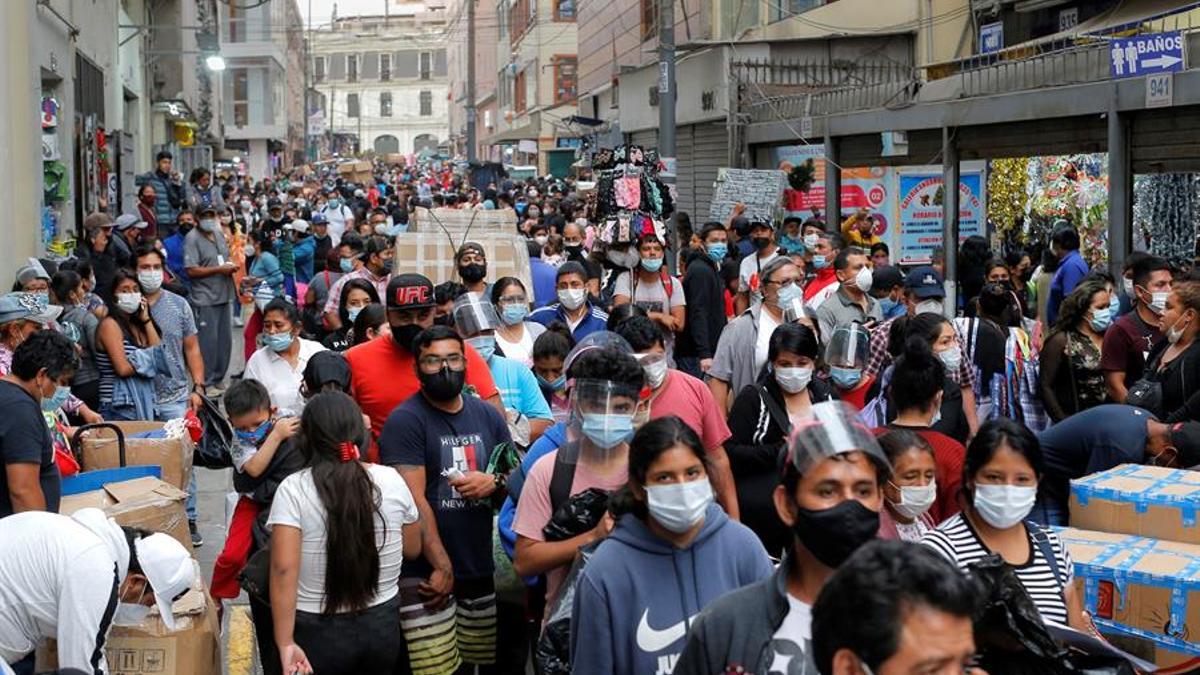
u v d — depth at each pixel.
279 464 6.69
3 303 8.72
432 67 137.50
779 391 6.84
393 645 5.88
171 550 5.54
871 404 7.70
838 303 10.47
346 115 138.62
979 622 3.72
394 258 12.56
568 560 5.32
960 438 7.40
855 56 25.69
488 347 7.95
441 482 6.50
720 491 6.59
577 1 54.06
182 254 16.62
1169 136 14.50
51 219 18.50
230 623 8.23
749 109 24.70
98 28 23.48
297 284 21.91
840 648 2.79
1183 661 5.38
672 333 11.48
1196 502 5.64
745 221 16.05
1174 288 8.34
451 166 82.62
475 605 6.59
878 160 20.44
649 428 4.28
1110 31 17.94
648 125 32.28
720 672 3.74
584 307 10.55
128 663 5.75
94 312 11.35
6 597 5.11
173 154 35.78
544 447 6.03
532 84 63.25
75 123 20.66
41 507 6.41
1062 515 6.73
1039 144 16.78
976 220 18.20
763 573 4.43
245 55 74.31
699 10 33.12
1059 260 13.35
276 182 63.72
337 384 7.25
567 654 4.89
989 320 9.51
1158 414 8.23
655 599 4.32
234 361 19.42
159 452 8.12
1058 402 9.20
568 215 22.56
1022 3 22.09
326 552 5.67
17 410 6.36
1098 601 5.52
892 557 2.81
